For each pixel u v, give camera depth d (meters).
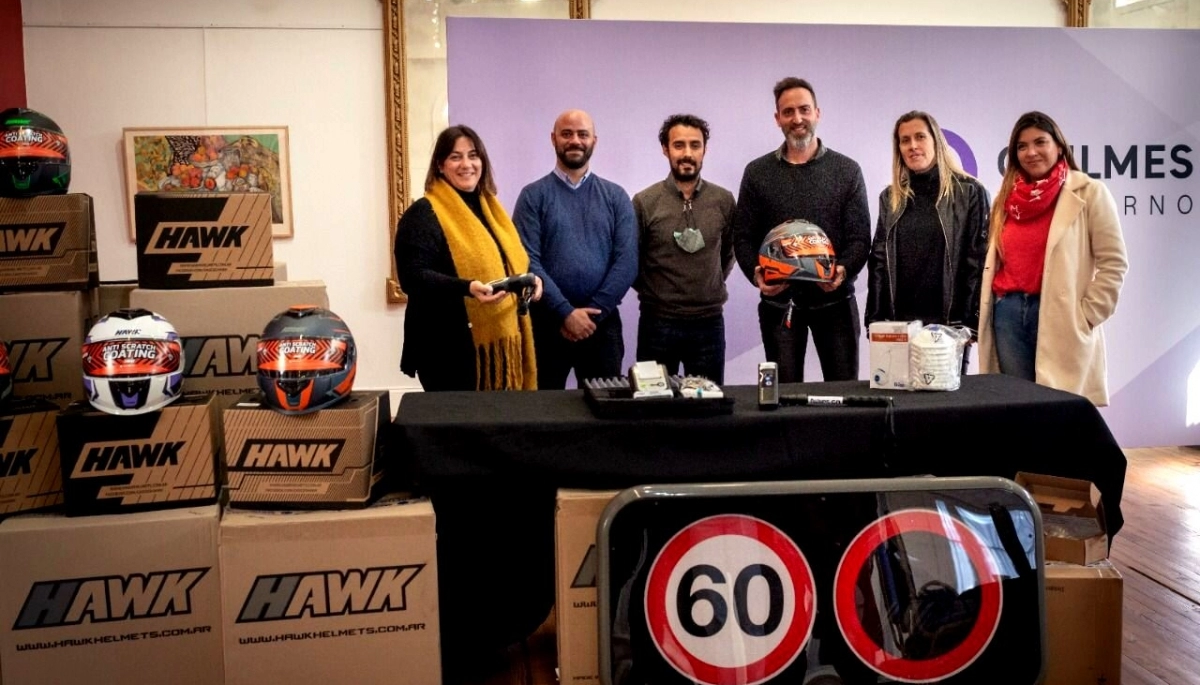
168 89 4.61
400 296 4.80
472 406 2.56
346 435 2.30
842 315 4.67
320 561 2.26
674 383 2.50
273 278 2.64
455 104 4.51
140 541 2.22
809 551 2.26
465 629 2.65
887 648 2.25
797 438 2.39
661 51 4.58
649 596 2.23
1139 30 4.85
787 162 4.66
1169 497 4.32
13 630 2.19
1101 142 4.90
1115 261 3.99
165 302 2.56
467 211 4.11
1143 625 2.96
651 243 4.62
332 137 4.73
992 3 5.00
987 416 2.45
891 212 4.71
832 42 4.67
